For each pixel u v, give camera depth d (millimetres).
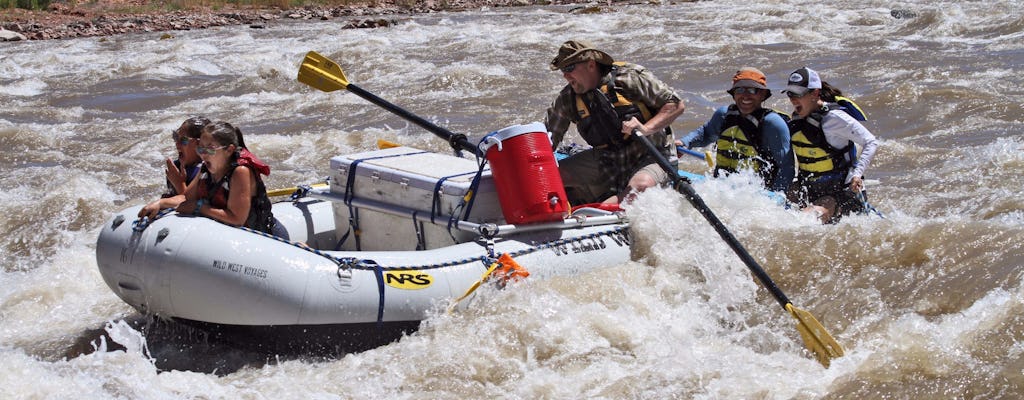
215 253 4375
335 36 21094
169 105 13594
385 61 16344
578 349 4504
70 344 4934
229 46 20109
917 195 7152
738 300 5074
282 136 10695
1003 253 4922
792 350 4594
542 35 19016
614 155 5660
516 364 4387
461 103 12320
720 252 5246
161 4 28531
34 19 26016
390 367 4371
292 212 5484
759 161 5938
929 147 8805
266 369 4496
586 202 5938
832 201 6016
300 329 4438
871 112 10352
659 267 5172
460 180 4930
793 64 14062
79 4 28297
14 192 8609
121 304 5500
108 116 12828
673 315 4859
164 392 4180
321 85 5887
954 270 4902
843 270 5133
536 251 4891
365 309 4453
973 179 7461
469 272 4703
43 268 6207
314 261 4441
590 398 4109
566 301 4770
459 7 28000
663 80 13383
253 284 4344
